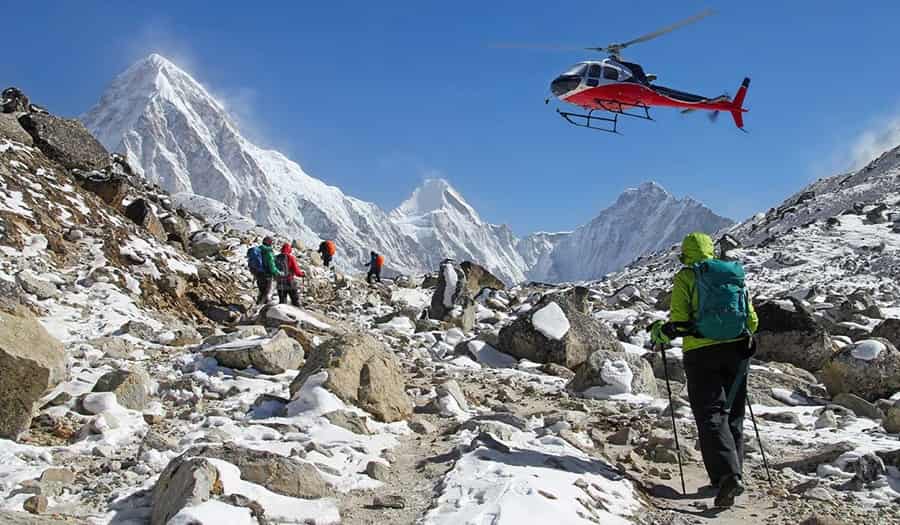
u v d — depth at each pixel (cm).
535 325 1459
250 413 834
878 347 1143
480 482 598
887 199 7719
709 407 675
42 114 2256
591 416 993
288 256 1939
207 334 1489
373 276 3419
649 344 1666
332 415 793
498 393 1102
